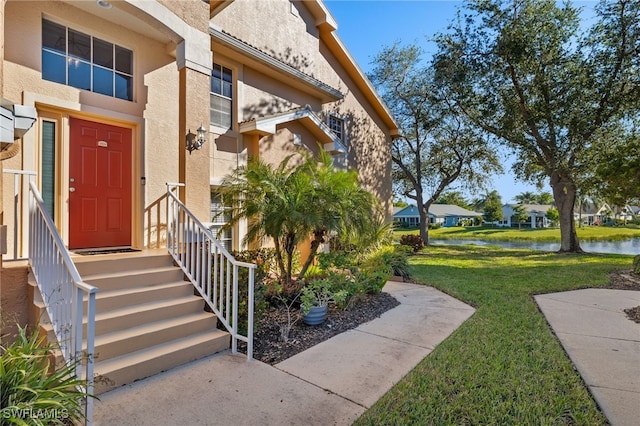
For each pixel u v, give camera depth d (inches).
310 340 184.7
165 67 255.3
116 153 232.4
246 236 245.1
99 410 117.5
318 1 420.8
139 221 237.5
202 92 237.6
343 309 236.7
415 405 120.0
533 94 601.9
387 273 293.9
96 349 138.2
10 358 92.2
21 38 190.2
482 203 2444.6
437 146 820.0
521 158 685.9
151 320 165.3
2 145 120.2
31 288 155.6
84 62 216.8
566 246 647.1
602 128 569.6
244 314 185.0
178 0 224.1
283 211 227.6
